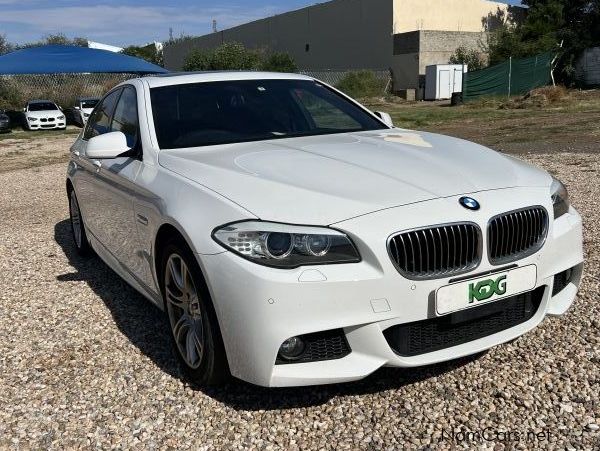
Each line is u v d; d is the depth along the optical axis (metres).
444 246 2.85
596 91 32.19
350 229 2.77
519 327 3.19
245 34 57.72
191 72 4.79
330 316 2.73
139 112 4.16
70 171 5.73
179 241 3.16
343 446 2.76
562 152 11.62
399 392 3.16
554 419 2.86
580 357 3.41
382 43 42.19
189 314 3.29
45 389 3.39
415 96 38.47
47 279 5.36
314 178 3.10
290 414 3.02
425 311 2.83
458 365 3.40
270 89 4.58
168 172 3.50
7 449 2.84
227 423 2.97
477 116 22.72
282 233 2.75
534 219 3.14
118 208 4.18
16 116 30.56
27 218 8.25
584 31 38.50
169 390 3.30
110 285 5.10
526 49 36.69
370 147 3.68
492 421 2.87
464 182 3.14
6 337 4.13
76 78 35.19
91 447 2.84
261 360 2.76
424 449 2.70
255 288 2.71
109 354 3.78
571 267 3.39
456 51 40.03
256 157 3.47
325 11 47.31
